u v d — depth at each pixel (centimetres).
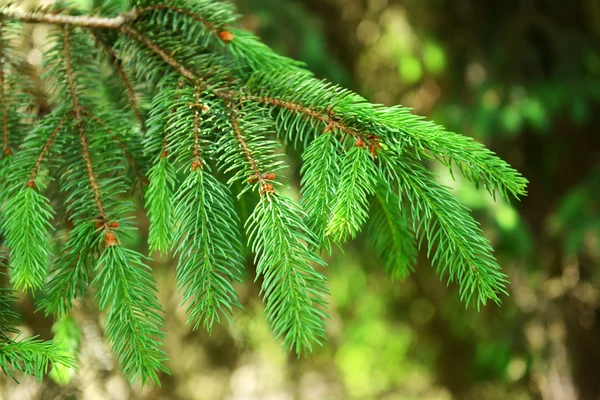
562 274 121
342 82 101
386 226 55
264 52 56
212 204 50
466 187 99
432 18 114
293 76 53
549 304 121
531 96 107
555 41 114
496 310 133
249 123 51
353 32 118
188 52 55
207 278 48
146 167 55
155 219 50
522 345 120
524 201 125
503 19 117
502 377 121
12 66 58
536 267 120
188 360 112
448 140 49
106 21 57
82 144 53
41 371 48
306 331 47
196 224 49
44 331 72
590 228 99
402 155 50
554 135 121
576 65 112
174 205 51
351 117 50
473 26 118
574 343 119
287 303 47
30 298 71
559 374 119
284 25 98
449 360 147
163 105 52
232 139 51
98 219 50
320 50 98
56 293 50
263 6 97
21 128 56
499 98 108
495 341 122
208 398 123
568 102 106
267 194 49
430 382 154
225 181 55
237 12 94
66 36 57
